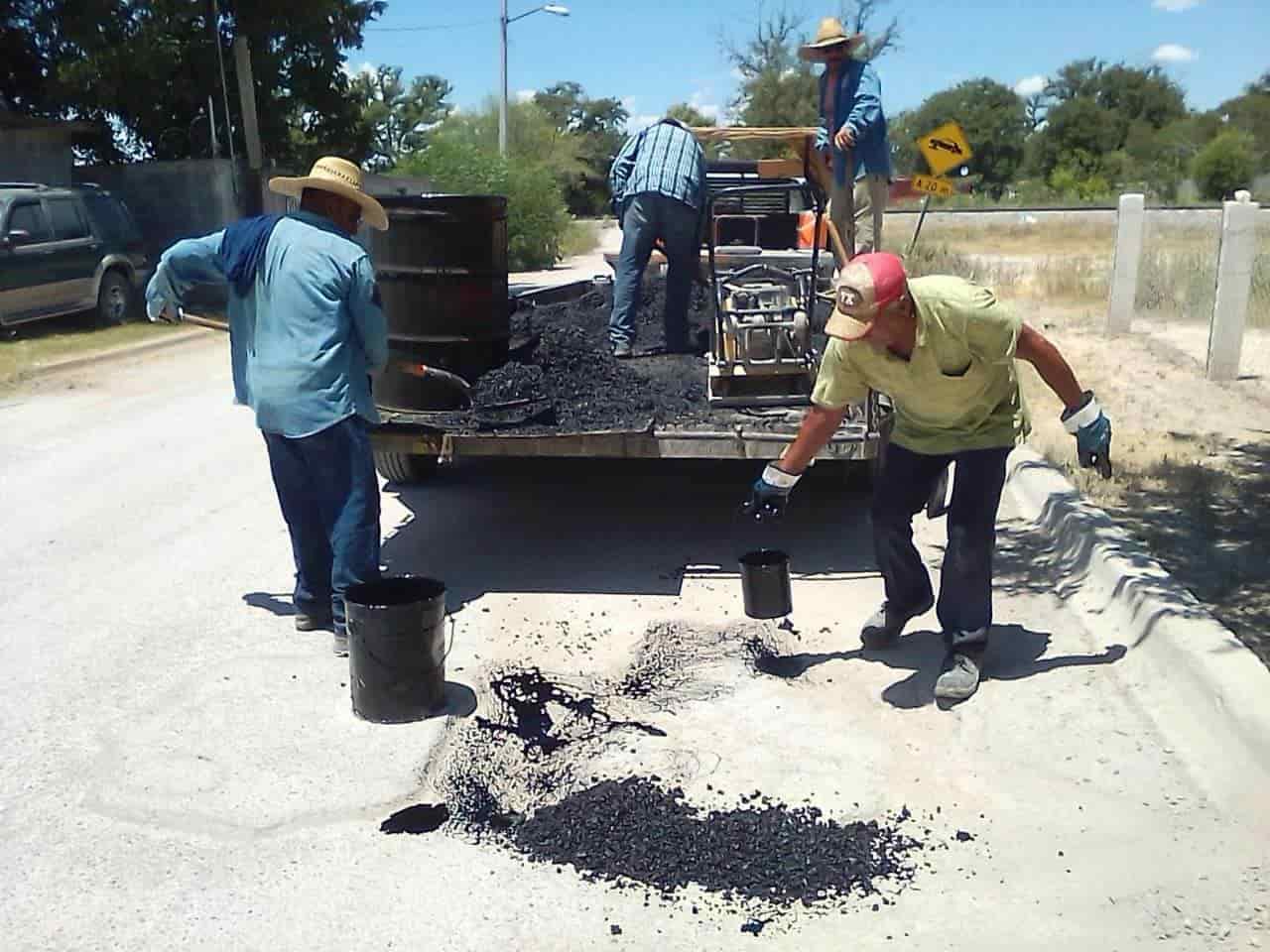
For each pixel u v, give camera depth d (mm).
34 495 7887
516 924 3307
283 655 5152
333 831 3781
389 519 7230
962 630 4602
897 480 4723
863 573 6160
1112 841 3631
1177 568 5660
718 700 4688
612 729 4465
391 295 6137
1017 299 16906
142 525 7156
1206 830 3658
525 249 29000
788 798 3932
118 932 3281
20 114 20531
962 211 36219
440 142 29938
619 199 7449
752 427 5820
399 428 5801
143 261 16859
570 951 3191
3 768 4176
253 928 3295
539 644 5262
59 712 4605
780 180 8883
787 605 5547
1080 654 4961
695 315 8516
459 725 4496
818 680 4848
